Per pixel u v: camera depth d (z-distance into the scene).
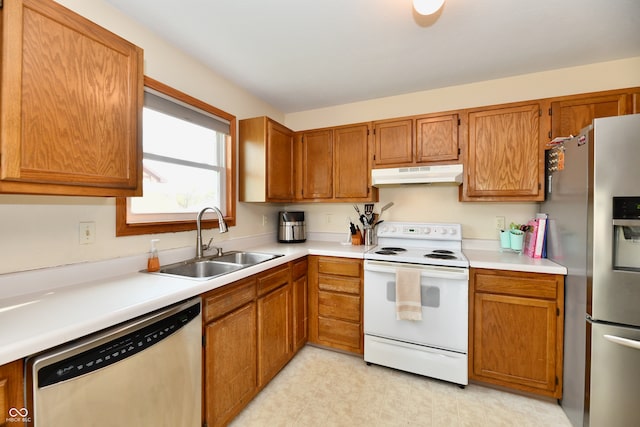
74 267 1.33
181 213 1.98
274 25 1.65
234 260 2.20
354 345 2.25
